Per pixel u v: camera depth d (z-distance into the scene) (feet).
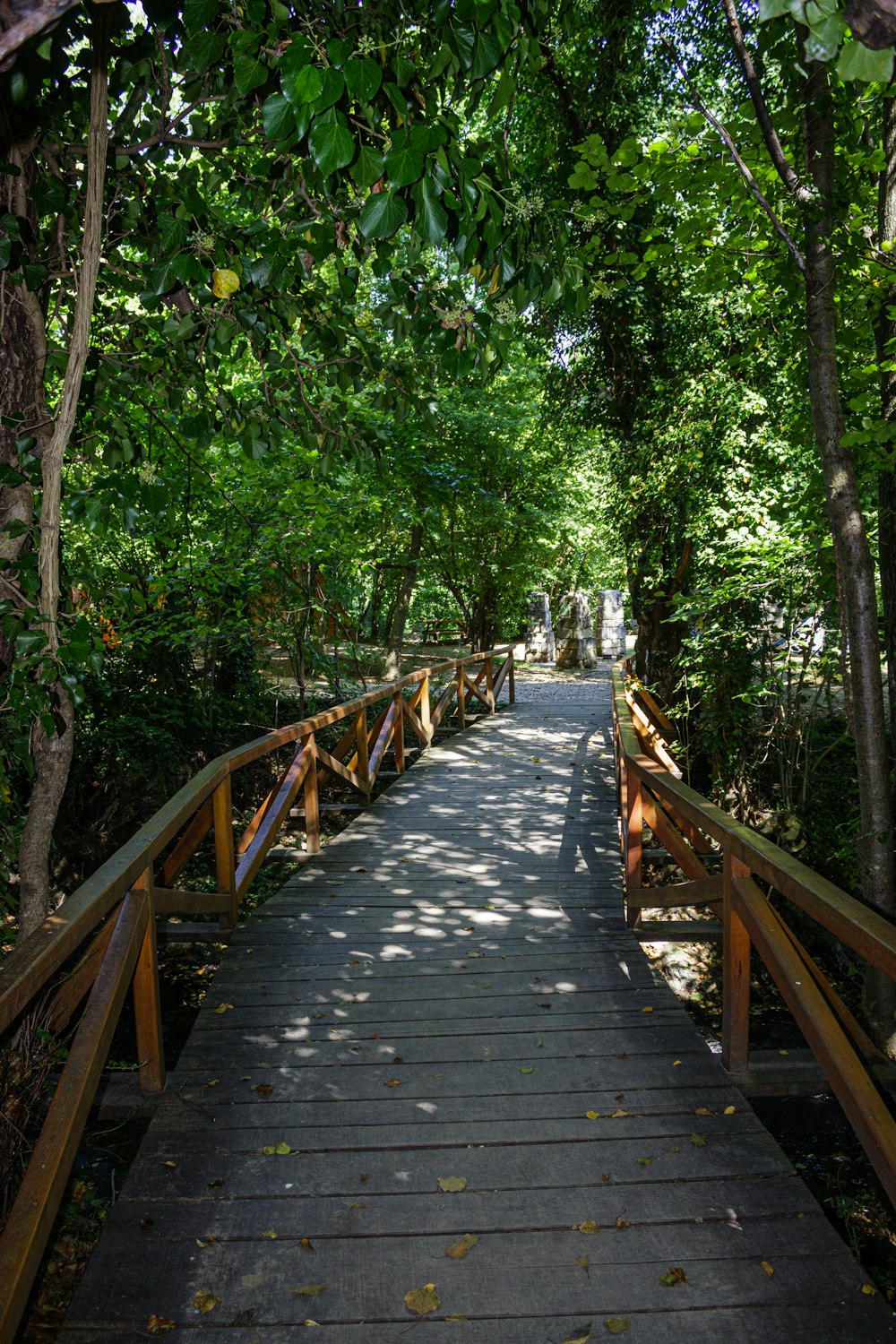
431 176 7.73
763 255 15.34
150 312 12.38
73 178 11.26
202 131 11.82
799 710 27.73
